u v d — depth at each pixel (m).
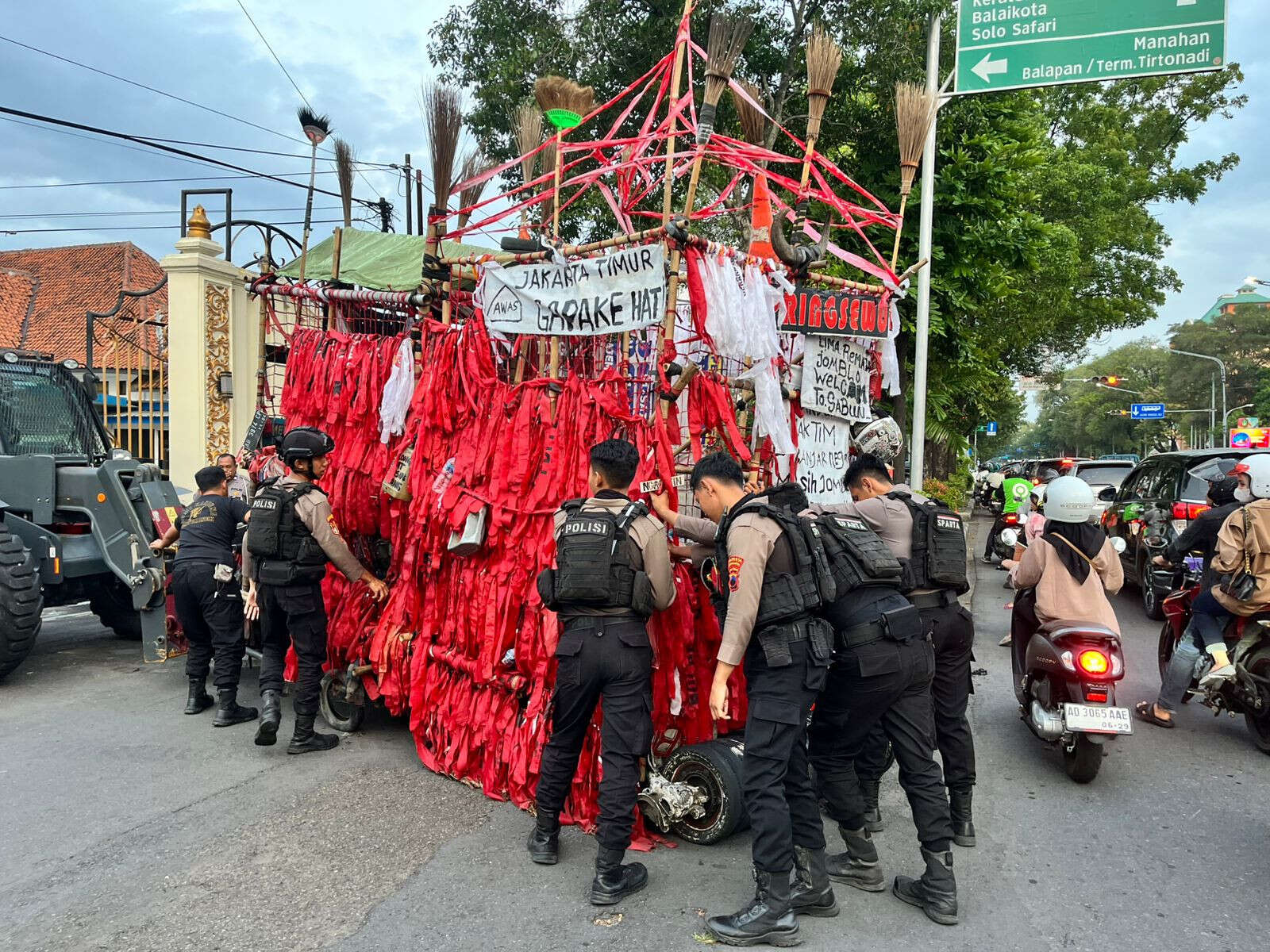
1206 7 8.04
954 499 17.39
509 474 4.23
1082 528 4.82
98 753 4.81
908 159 5.75
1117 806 4.38
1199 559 7.80
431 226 4.89
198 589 5.23
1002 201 10.85
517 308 4.34
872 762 3.83
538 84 5.16
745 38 4.00
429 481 4.59
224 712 5.26
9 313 22.20
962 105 10.62
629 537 3.42
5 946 2.95
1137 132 29.59
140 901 3.25
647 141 4.67
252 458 6.05
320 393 5.39
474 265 4.63
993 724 5.75
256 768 4.59
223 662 5.25
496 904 3.25
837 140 11.03
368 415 5.12
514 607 4.18
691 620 3.93
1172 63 8.13
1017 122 11.63
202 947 2.96
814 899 3.22
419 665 4.59
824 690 3.32
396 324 5.88
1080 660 4.46
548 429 4.16
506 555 4.23
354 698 5.05
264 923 3.11
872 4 10.52
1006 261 11.41
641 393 4.31
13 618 5.86
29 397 7.23
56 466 6.81
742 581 3.03
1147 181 28.69
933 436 12.23
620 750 3.33
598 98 11.05
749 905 3.07
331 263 7.63
